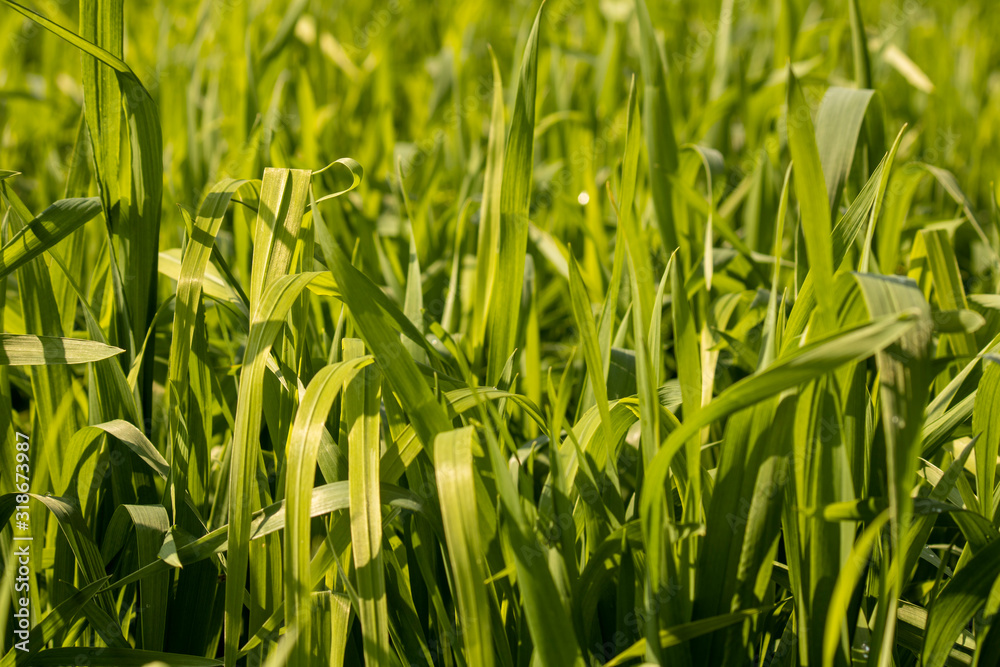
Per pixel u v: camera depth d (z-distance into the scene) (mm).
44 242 1118
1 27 2357
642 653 1050
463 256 1409
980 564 1062
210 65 2316
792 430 1052
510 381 1163
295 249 1110
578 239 1708
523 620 1081
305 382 1129
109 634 1095
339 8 3170
